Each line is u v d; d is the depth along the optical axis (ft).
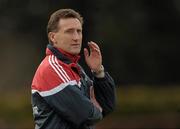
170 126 149.69
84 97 43.29
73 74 43.91
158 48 209.36
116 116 154.40
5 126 151.43
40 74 43.91
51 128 43.55
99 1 201.67
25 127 151.33
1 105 154.51
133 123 151.74
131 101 158.10
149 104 158.81
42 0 203.82
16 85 245.04
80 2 201.46
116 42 202.39
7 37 233.14
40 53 217.15
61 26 44.09
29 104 155.22
